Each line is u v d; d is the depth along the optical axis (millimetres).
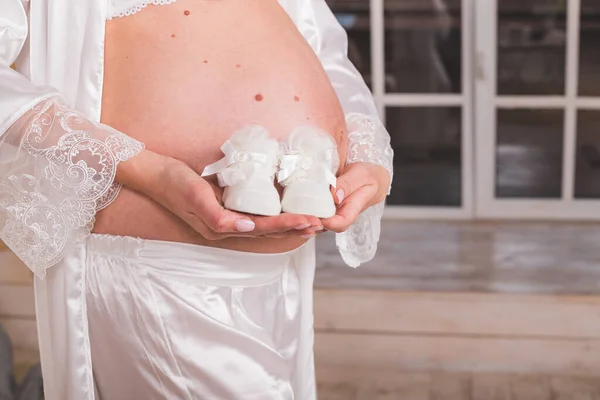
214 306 1310
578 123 4277
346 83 1567
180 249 1288
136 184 1229
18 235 1229
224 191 1207
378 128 1515
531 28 4242
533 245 3973
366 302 3328
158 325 1289
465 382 3203
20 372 3168
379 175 1427
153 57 1300
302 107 1350
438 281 3518
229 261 1315
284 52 1368
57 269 1324
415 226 4312
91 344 1353
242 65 1319
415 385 3182
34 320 3336
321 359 3391
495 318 3289
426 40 4469
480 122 4281
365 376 3258
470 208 4359
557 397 3074
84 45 1303
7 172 1221
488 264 3727
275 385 1369
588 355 3268
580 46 4227
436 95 4379
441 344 3330
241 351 1336
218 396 1327
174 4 1318
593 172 4305
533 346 3287
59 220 1213
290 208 1203
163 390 1326
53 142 1199
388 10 4500
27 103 1198
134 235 1294
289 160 1214
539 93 4297
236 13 1343
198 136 1283
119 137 1225
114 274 1300
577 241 4012
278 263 1394
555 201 4297
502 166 4434
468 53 4254
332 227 1241
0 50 1251
